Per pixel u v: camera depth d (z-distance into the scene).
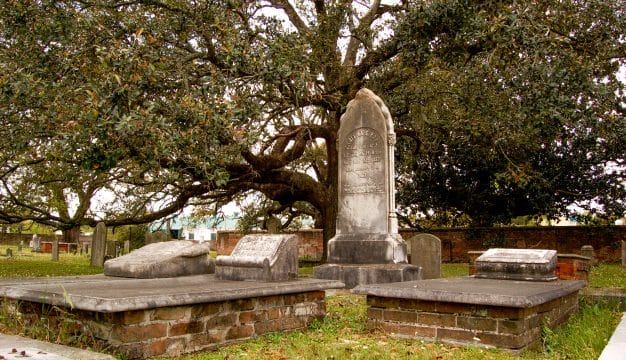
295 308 6.78
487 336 5.84
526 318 5.90
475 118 17.95
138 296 5.05
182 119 11.36
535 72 13.11
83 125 10.32
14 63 12.00
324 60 15.62
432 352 5.55
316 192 18.47
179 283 6.85
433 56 14.02
